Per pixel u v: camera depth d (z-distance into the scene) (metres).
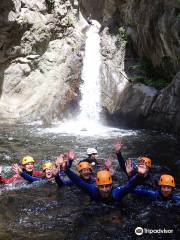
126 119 15.47
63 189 8.16
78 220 6.62
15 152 11.54
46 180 8.70
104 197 7.26
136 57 17.84
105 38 18.44
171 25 14.17
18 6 17.36
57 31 18.66
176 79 14.06
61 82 17.62
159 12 15.16
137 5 16.89
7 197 7.80
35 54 17.95
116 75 17.20
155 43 15.77
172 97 13.98
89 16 22.11
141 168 7.06
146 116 14.80
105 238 5.98
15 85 17.44
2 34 16.92
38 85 17.73
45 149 11.88
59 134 14.10
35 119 16.72
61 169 7.94
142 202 7.30
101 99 16.98
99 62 17.86
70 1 19.69
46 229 6.32
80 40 19.05
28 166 8.93
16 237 6.05
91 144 12.44
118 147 8.32
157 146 11.89
